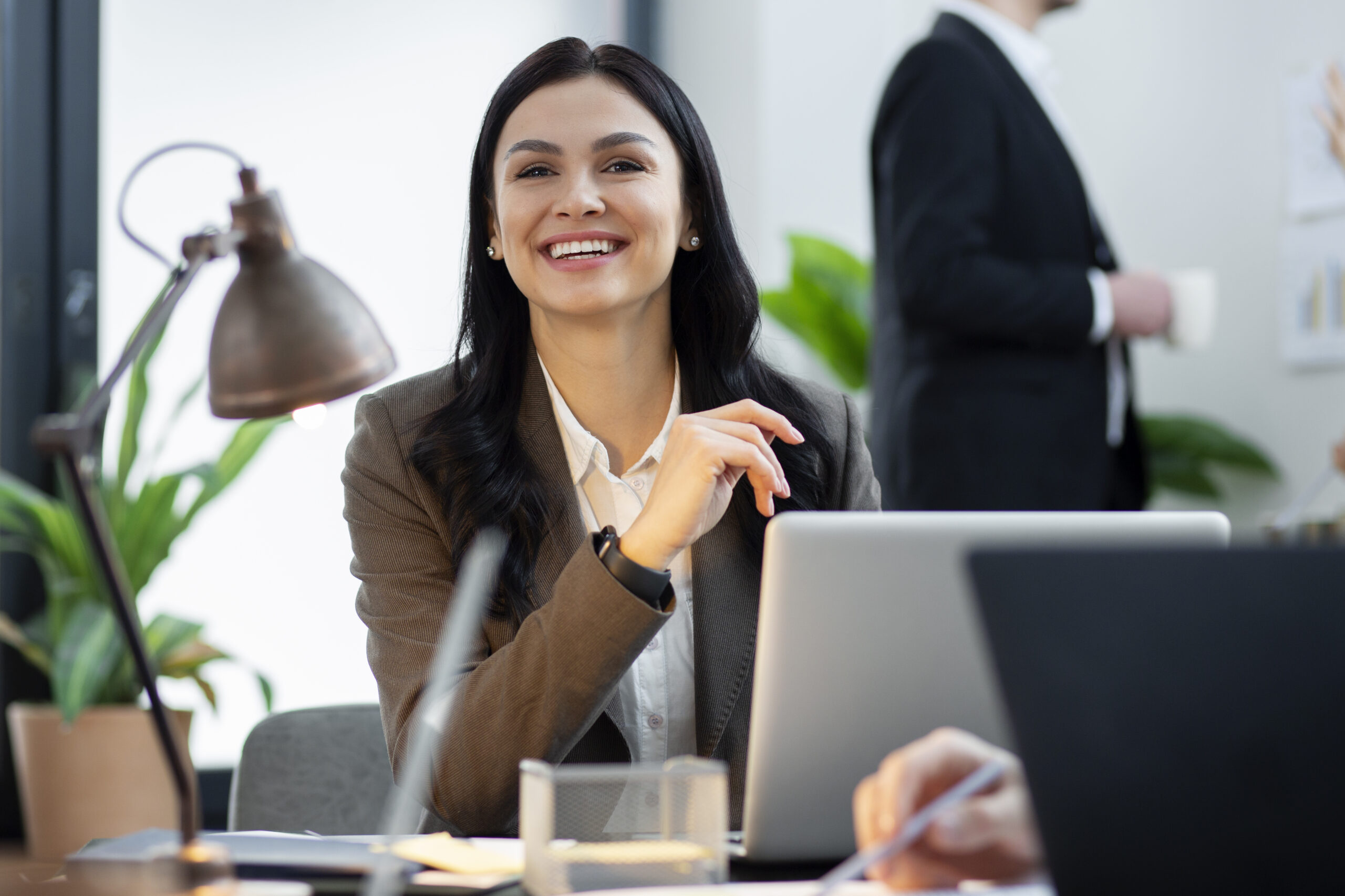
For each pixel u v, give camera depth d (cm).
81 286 367
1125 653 80
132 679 335
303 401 108
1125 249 423
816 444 179
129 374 335
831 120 456
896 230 300
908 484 307
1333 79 358
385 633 158
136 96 377
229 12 388
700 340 180
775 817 111
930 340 304
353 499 168
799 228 450
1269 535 302
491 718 135
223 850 93
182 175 381
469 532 162
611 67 171
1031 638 80
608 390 174
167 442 367
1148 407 420
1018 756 79
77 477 90
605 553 135
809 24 453
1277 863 78
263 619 385
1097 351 310
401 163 412
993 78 302
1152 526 112
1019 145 302
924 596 110
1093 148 434
